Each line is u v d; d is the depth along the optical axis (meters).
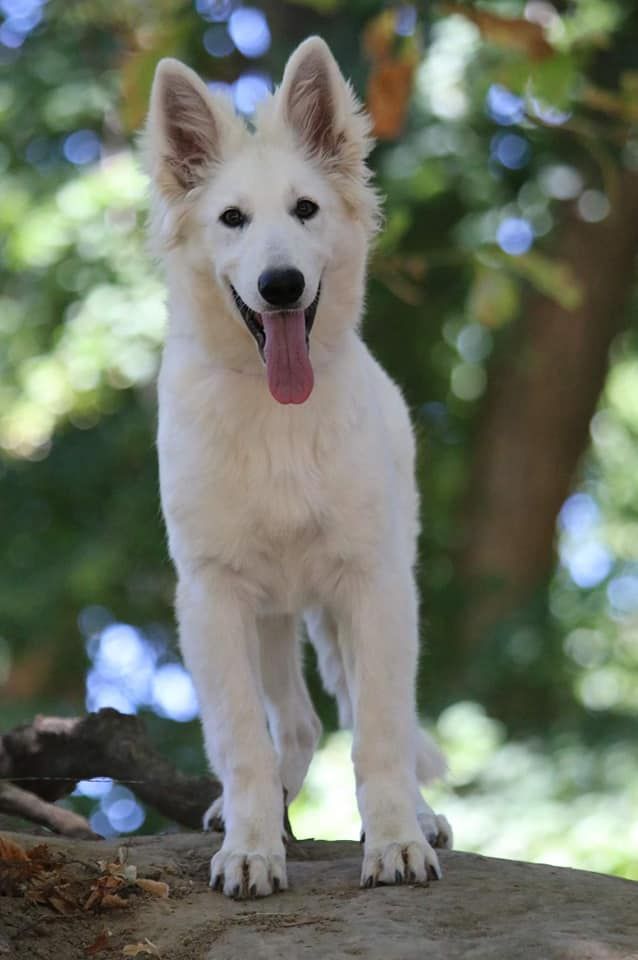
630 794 14.79
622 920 5.64
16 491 18.94
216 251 7.02
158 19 15.54
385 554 6.80
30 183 16.94
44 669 17.91
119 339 16.36
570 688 17.77
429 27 14.35
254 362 6.88
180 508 6.87
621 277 19.22
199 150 7.27
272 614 7.62
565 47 11.16
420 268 10.66
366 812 6.31
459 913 5.76
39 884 6.04
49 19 17.91
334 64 7.20
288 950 5.45
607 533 23.44
